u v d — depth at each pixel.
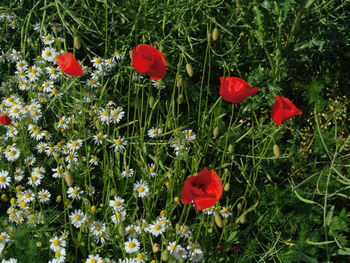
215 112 1.16
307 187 1.14
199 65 1.29
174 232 1.04
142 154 1.12
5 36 1.24
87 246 1.06
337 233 1.09
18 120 1.14
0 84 1.22
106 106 1.19
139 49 0.89
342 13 1.34
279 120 0.92
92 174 1.15
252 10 1.26
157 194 1.07
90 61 1.24
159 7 1.22
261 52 1.33
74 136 1.15
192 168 1.10
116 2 1.25
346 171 1.17
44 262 1.00
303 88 1.33
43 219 1.02
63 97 1.20
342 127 1.24
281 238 1.10
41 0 1.26
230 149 1.03
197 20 1.31
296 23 1.24
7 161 1.12
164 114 1.18
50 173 1.14
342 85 1.35
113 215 1.03
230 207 1.08
